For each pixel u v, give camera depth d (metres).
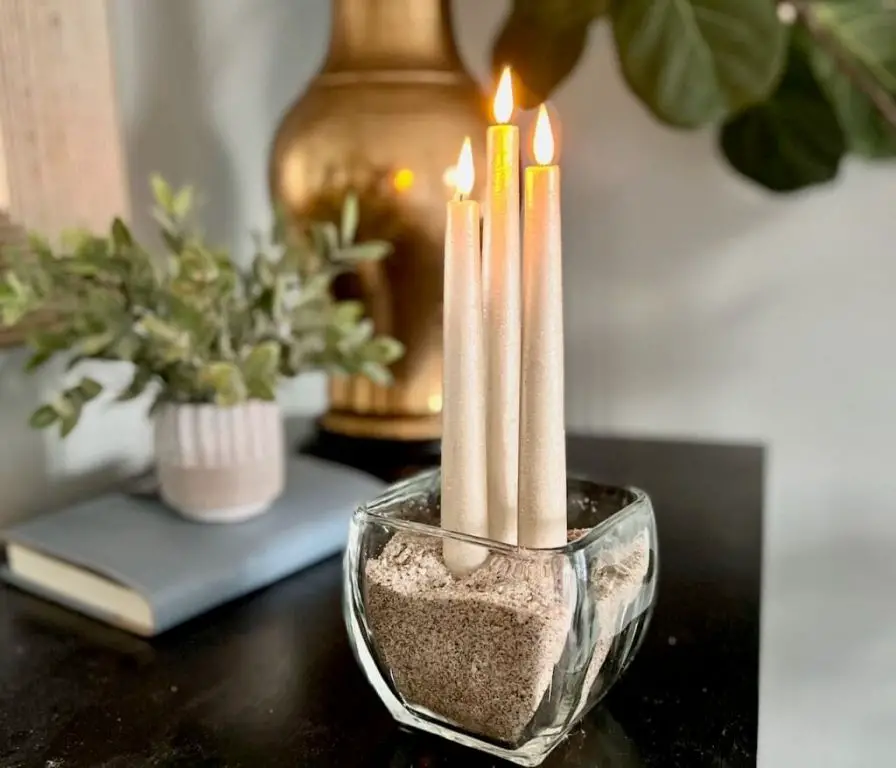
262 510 0.61
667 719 0.42
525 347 0.37
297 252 0.63
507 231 0.37
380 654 0.39
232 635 0.50
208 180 0.81
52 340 0.53
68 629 0.51
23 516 0.65
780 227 0.99
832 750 1.08
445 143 0.71
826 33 0.81
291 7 0.92
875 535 1.02
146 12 0.72
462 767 0.38
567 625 0.36
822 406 1.01
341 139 0.71
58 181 0.61
